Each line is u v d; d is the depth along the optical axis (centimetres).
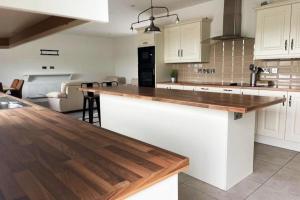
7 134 129
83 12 83
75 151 101
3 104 240
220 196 224
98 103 495
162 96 270
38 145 110
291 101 340
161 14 596
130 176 77
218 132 232
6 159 94
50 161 91
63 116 175
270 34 375
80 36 955
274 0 395
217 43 497
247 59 450
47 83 888
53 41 886
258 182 249
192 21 496
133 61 966
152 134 309
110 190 69
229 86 411
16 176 79
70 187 71
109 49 1055
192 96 269
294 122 341
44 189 70
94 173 80
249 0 439
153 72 566
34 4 73
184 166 90
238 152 243
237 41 463
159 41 561
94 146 107
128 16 614
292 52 353
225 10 458
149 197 85
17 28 153
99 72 1029
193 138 256
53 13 77
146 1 489
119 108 369
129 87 415
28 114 183
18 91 573
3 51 788
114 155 96
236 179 246
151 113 306
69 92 624
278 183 247
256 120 383
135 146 106
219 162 235
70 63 938
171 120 278
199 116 247
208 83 487
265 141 382
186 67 565
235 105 201
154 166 85
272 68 412
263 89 367
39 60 861
